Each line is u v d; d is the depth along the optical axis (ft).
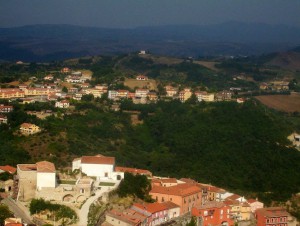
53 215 563.07
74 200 596.29
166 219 630.74
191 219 647.56
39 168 608.60
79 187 605.73
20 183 605.73
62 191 597.52
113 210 589.32
